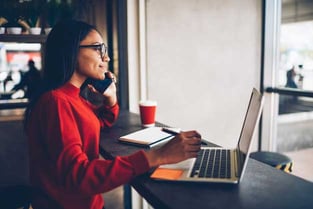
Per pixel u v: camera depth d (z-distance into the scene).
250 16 2.69
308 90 2.53
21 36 2.01
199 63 2.54
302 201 0.79
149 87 2.39
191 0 2.45
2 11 2.04
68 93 1.08
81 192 0.89
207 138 2.66
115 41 2.32
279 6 2.74
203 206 0.77
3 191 1.45
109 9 2.33
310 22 2.68
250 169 1.02
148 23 2.32
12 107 2.26
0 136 2.09
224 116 2.71
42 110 0.98
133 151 1.24
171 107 2.49
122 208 2.36
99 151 1.32
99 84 1.57
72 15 2.19
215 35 2.57
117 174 0.88
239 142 1.20
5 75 2.25
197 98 2.58
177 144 0.94
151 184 0.92
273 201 0.79
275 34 2.78
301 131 3.60
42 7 2.12
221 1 2.56
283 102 3.25
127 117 1.96
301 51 2.66
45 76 1.11
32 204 1.12
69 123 0.96
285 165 1.87
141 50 2.31
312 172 2.89
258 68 2.79
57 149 0.91
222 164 1.05
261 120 2.89
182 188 0.88
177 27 2.43
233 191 0.85
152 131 1.50
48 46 1.10
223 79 2.66
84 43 1.10
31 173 1.09
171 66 2.44
